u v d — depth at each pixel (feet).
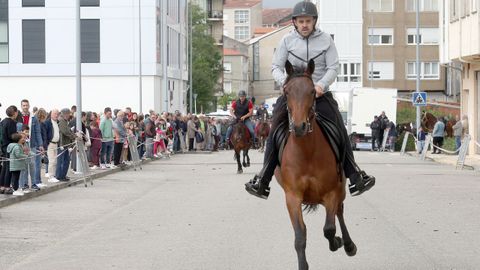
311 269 33.94
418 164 113.91
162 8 201.87
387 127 174.50
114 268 34.63
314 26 33.53
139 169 103.71
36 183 69.92
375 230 45.27
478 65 129.59
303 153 30.37
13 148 62.69
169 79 217.36
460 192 68.59
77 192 70.95
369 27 268.41
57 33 192.03
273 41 451.12
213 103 346.13
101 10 191.93
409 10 267.59
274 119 32.96
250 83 455.22
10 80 192.13
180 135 158.51
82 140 79.51
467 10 117.29
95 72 192.54
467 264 34.99
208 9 380.17
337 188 31.37
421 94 152.46
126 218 51.93
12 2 191.21
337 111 32.42
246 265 34.71
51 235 45.06
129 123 104.06
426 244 40.34
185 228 46.52
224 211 54.60
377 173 92.84
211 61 346.33
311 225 47.06
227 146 186.60
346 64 268.82
